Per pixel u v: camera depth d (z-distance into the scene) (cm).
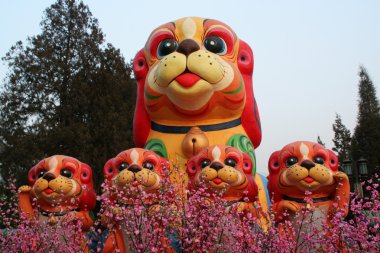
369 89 2852
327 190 601
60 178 652
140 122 782
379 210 478
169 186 524
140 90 796
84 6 2209
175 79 700
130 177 570
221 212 483
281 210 601
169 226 493
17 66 2028
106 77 1991
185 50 705
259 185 725
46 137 1817
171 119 750
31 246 559
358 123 2592
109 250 584
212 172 576
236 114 756
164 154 721
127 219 493
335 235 482
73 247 559
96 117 1923
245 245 475
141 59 805
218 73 700
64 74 2030
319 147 621
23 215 594
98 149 1848
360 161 1108
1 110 1997
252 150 735
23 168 1864
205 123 743
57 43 2116
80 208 677
